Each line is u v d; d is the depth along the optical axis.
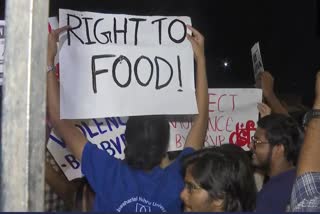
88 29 2.41
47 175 2.66
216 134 3.06
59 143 2.61
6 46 1.21
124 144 2.70
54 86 2.25
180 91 2.49
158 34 2.52
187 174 1.89
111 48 2.42
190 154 1.96
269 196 2.44
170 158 2.79
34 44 1.21
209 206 1.85
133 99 2.41
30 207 1.21
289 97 4.23
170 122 2.80
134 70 2.44
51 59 2.26
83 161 2.15
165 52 2.50
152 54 2.48
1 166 1.21
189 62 2.53
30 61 1.21
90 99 2.34
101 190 2.10
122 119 2.70
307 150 1.65
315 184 1.62
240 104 3.09
